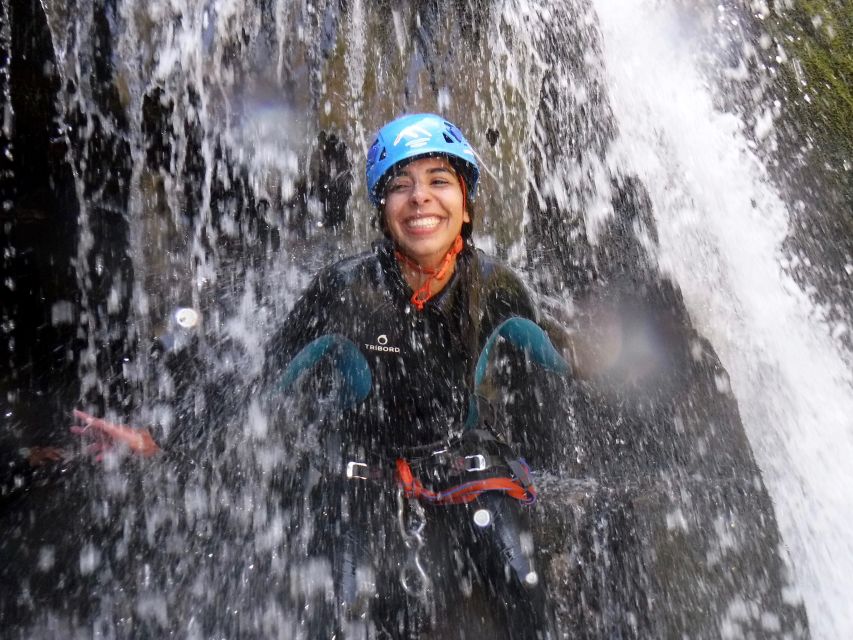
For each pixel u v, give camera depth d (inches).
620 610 110.0
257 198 190.5
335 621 93.6
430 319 96.1
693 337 130.3
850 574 117.3
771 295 138.4
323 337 96.2
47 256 156.3
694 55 145.3
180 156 181.0
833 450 131.4
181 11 166.9
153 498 124.5
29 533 121.0
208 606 108.7
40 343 148.9
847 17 155.4
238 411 106.3
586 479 125.6
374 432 99.4
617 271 142.1
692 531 116.4
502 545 95.3
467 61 170.4
